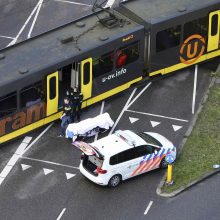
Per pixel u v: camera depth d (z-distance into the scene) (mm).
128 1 124875
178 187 101938
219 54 129625
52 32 117938
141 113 117250
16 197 100688
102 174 99625
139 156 101938
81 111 117250
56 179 103875
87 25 119188
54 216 97500
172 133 112625
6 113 108375
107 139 102625
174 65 124875
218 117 115812
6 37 138375
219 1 124875
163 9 122812
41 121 112938
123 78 120125
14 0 149125
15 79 107750
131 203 99562
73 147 110062
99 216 97500
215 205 99375
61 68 112125
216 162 106375
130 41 117938
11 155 108375
